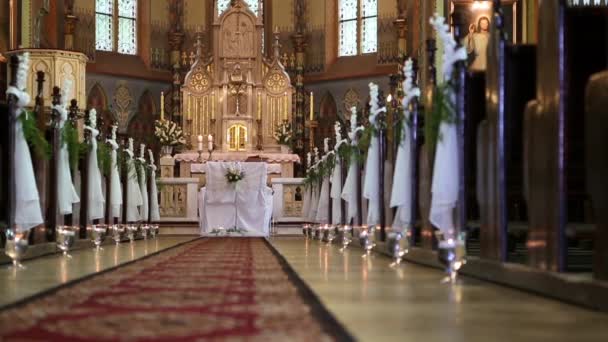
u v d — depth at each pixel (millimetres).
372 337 4871
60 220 13992
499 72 8250
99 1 31953
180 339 4652
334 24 33594
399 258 11273
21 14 26375
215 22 31281
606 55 8055
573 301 6453
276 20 34062
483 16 18656
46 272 9859
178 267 10641
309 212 24312
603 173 6172
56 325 5199
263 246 17500
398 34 31188
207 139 30781
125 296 6883
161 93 31188
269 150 30688
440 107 9258
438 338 4824
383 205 14055
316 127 33031
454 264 8547
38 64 22984
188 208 25766
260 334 4824
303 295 6980
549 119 7004
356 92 32812
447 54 9328
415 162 11609
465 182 9359
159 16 33438
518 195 9875
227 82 30797
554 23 6902
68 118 14891
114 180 18281
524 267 7512
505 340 4754
